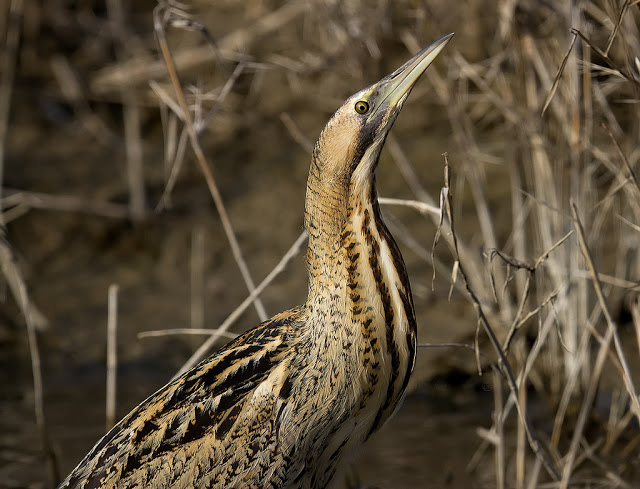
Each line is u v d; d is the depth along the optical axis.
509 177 13.62
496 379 8.79
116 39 16.20
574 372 9.51
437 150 14.28
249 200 14.61
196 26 8.52
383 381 6.98
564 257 9.69
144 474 7.02
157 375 12.14
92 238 14.13
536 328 11.36
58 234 14.08
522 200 10.73
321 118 15.07
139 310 13.13
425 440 10.23
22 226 14.05
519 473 8.41
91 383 11.98
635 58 8.00
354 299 6.82
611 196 9.15
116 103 15.93
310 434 6.96
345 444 7.15
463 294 11.80
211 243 14.05
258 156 15.12
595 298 10.39
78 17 16.67
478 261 11.08
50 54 16.28
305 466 7.05
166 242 14.15
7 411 11.04
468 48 12.75
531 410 10.91
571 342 9.98
